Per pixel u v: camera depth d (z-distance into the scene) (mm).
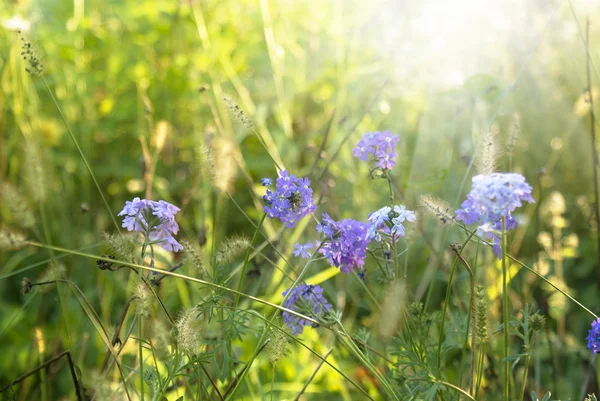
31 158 861
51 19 1518
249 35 1467
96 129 1380
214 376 810
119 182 1343
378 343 961
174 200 1245
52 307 1083
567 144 1200
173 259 961
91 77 1430
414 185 1045
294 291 751
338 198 1209
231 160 836
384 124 1262
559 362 966
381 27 1339
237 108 760
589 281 1130
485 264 923
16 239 655
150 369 733
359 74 1294
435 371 759
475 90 1015
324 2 1430
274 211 740
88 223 1193
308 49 1487
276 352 711
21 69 1188
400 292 701
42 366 745
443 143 1176
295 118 1354
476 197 644
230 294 818
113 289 1101
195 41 1427
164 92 1382
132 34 1475
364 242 732
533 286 958
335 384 969
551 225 1113
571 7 883
